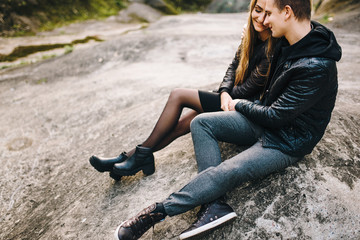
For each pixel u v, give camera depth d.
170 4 19.41
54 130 3.85
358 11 8.47
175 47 6.85
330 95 1.42
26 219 2.30
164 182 1.94
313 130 1.50
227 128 1.62
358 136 2.00
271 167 1.51
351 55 4.79
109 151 2.80
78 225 1.88
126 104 4.05
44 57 8.30
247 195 1.64
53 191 2.56
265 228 1.47
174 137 2.01
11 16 10.90
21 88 5.80
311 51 1.33
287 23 1.37
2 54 8.57
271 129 1.58
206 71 4.95
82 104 4.38
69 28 11.98
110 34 11.23
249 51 1.85
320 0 10.98
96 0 14.95
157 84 4.55
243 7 19.64
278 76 1.53
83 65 6.58
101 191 2.14
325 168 1.70
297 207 1.52
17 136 3.82
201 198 1.43
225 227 1.53
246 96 1.94
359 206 1.49
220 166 1.46
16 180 2.92
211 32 8.52
